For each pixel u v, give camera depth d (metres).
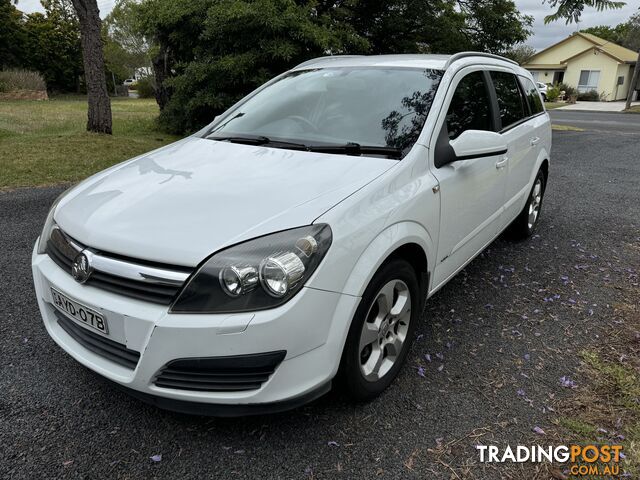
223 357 1.83
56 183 6.28
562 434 2.23
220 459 2.05
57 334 2.30
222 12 9.09
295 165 2.48
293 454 2.08
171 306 1.84
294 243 1.89
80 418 2.26
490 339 3.01
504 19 12.52
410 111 2.80
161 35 11.18
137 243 1.93
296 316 1.86
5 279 3.59
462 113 3.05
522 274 3.99
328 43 9.55
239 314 1.81
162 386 1.92
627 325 3.20
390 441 2.17
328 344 1.99
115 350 2.02
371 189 2.23
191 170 2.52
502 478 1.99
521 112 4.21
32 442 2.11
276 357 1.87
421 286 2.67
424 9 11.66
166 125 11.80
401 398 2.45
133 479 1.95
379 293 2.26
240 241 1.88
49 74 40.25
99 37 9.16
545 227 5.27
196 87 10.40
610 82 39.94
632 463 2.07
